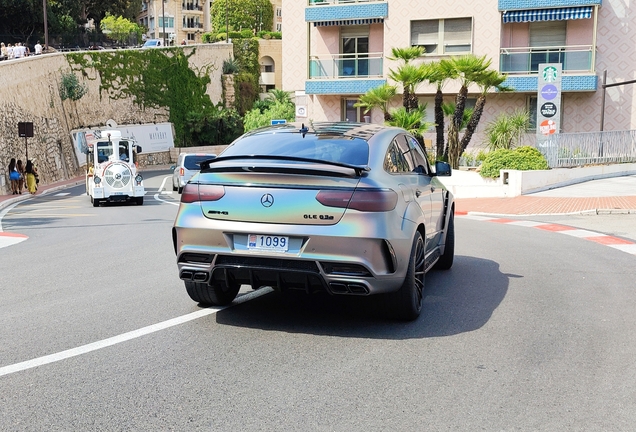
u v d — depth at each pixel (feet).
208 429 12.33
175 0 375.45
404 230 18.69
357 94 110.52
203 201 18.94
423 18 104.53
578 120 99.60
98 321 20.20
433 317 20.84
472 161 85.76
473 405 13.58
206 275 19.04
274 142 20.75
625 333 19.07
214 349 17.30
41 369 15.69
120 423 12.59
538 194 70.18
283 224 18.04
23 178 108.47
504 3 99.50
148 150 188.55
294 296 23.70
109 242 40.34
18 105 123.34
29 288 25.62
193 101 208.03
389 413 13.12
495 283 26.40
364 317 20.75
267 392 14.23
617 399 13.96
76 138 158.40
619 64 97.14
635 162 83.66
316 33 113.39
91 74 169.48
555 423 12.70
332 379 15.06
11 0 181.16
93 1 233.55
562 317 20.90
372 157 19.40
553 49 99.45
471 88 102.58
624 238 40.34
